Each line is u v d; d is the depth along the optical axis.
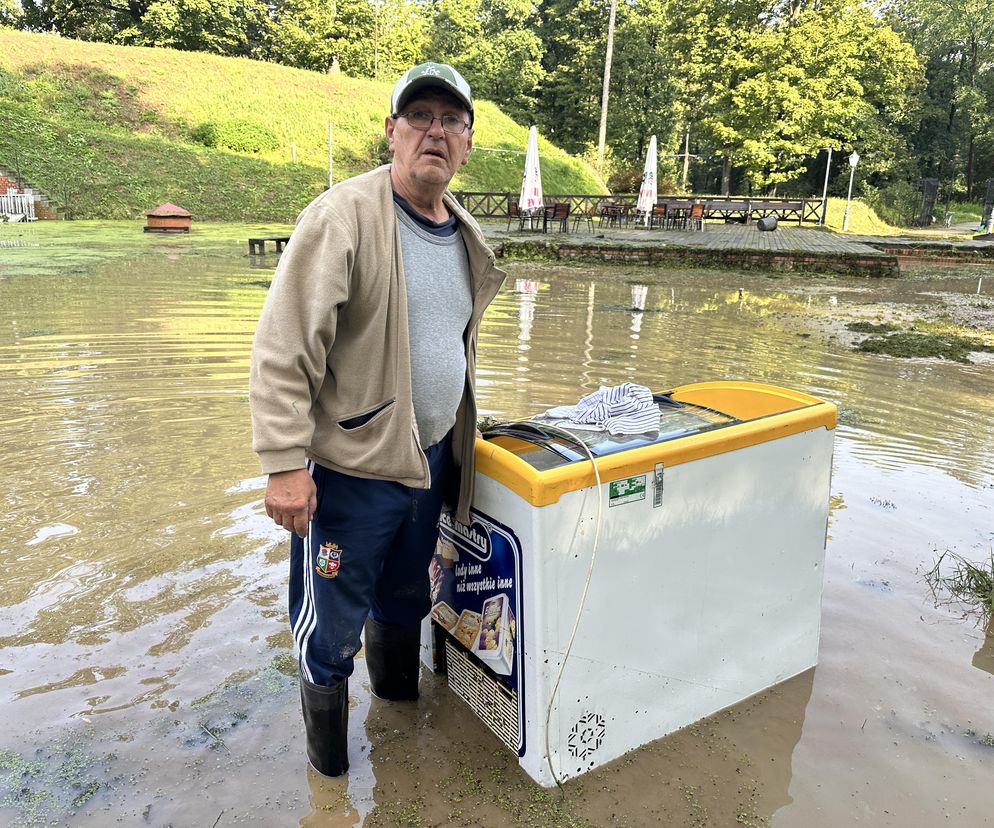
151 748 1.97
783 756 2.02
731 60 31.34
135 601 2.65
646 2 42.25
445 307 1.75
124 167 22.14
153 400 4.94
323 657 1.82
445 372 1.74
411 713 2.18
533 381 5.68
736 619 2.16
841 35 30.62
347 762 1.93
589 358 6.55
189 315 8.00
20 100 23.23
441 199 1.80
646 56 41.47
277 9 41.16
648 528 1.87
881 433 4.74
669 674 2.05
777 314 9.55
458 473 1.93
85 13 38.75
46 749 1.95
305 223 1.55
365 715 2.16
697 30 33.38
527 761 1.91
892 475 4.03
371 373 1.64
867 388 5.88
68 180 21.00
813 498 2.25
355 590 1.80
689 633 2.06
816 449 2.22
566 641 1.80
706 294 11.28
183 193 22.02
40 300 8.66
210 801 1.81
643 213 21.16
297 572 1.87
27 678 2.22
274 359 1.53
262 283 10.38
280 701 2.18
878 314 9.80
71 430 4.34
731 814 1.82
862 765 2.00
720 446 1.96
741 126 32.44
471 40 43.22
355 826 1.75
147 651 2.38
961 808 1.86
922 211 39.06
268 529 3.22
